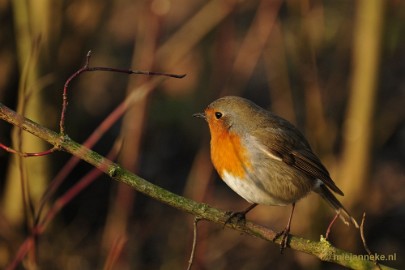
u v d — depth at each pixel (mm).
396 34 12914
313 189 8656
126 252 11109
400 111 13523
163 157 14609
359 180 11938
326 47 13922
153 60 10680
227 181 8250
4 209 11102
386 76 14977
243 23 15133
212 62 13984
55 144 6422
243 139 8117
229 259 12211
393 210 13117
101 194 13516
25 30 10484
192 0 17062
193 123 14562
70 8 11266
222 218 7000
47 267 10797
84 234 12711
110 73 15211
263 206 13359
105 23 13234
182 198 6809
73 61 11867
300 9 11508
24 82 8766
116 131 14680
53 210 8680
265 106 15242
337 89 13867
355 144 11891
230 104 8234
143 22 11344
